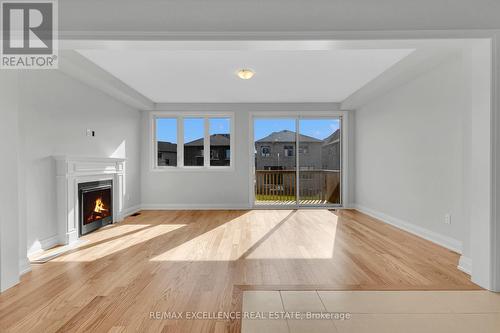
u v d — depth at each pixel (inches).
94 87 177.2
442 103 139.3
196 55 143.3
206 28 90.1
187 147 257.9
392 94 188.7
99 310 78.9
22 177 118.7
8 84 94.6
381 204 205.0
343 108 246.4
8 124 94.3
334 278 100.3
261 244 142.9
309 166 259.8
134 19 89.5
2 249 91.2
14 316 76.0
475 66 93.6
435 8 89.7
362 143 238.4
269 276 102.2
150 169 251.1
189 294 88.3
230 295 87.5
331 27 90.2
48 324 72.2
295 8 90.2
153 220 204.2
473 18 89.4
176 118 255.8
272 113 253.0
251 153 254.1
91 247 138.6
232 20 90.4
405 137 173.2
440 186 141.2
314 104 251.8
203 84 194.7
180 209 252.1
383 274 103.8
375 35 90.0
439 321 73.3
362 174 238.2
